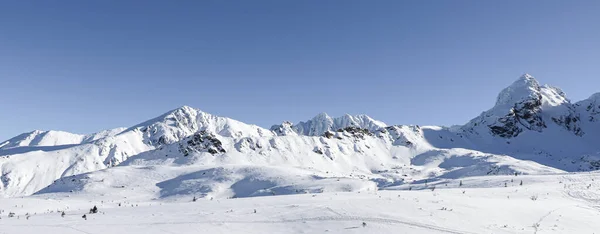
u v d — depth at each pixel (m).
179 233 26.20
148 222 29.70
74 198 106.56
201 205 42.66
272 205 39.50
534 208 38.00
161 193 115.75
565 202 43.97
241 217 31.39
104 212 39.25
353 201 37.22
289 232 26.97
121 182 129.00
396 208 34.03
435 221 30.03
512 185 63.56
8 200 66.19
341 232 26.81
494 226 30.00
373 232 26.78
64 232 26.19
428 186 83.19
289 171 135.88
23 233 25.75
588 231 31.14
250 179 124.38
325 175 140.50
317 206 35.12
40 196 111.50
